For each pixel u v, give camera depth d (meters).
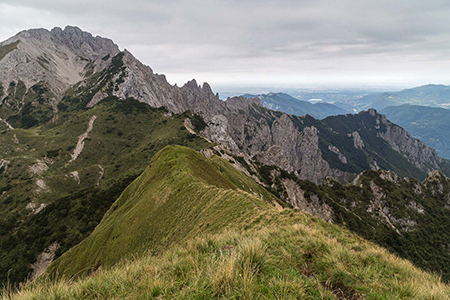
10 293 5.74
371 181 149.62
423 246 108.81
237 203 27.89
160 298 5.29
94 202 110.12
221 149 148.75
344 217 120.50
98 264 45.78
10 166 160.25
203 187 42.94
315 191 136.00
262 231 10.74
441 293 5.73
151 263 7.38
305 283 5.99
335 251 7.70
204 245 8.69
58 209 104.12
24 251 85.88
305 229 10.20
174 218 40.19
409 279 6.78
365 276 6.61
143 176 79.88
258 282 5.76
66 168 168.62
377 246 10.45
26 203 120.69
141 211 49.59
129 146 193.38
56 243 88.19
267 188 135.25
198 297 5.06
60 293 5.84
